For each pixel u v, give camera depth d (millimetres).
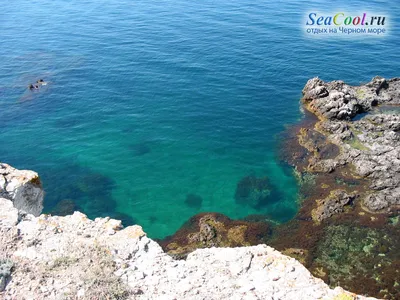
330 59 60000
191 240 29516
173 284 13281
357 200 32500
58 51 61875
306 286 13641
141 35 67750
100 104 47625
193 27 71312
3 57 59531
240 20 74875
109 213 32562
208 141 41938
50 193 34344
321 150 39344
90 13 80688
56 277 12648
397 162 35219
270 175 37188
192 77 54000
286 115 46656
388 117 42969
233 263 14680
